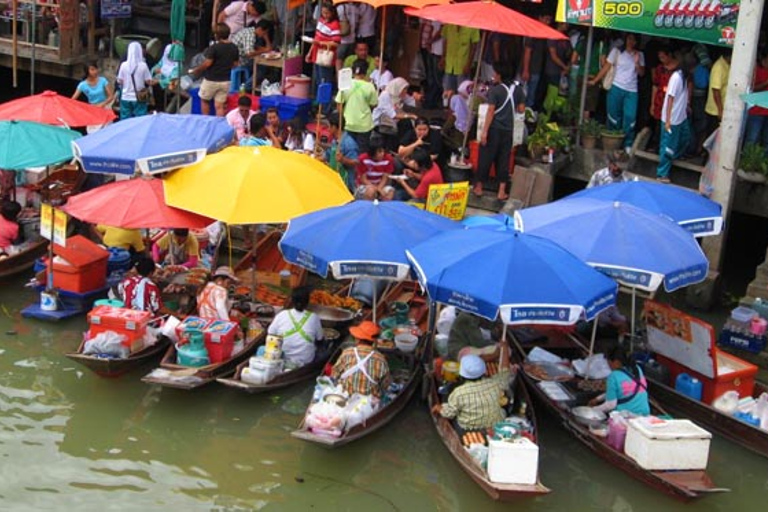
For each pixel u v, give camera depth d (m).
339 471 12.92
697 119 19.88
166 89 22.59
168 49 22.27
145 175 16.02
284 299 16.44
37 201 19.02
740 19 16.80
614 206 13.93
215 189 14.96
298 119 20.39
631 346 15.00
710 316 17.70
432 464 13.16
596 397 14.05
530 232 13.87
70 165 20.39
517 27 18.36
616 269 13.30
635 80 19.89
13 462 12.62
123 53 23.94
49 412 13.80
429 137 19.86
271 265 17.95
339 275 13.41
